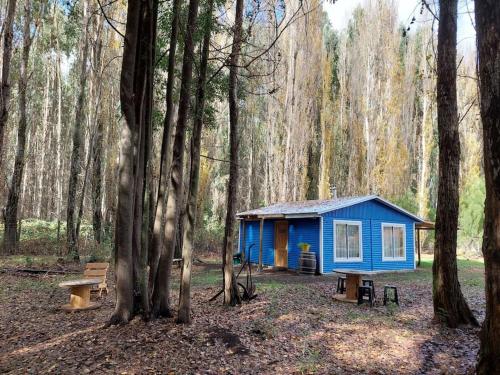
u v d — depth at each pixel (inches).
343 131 1291.8
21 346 233.1
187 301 272.4
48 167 1533.0
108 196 922.7
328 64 1213.1
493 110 151.8
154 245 293.6
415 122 1323.8
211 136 1098.7
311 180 1227.9
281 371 202.8
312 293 438.0
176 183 285.9
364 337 265.1
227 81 433.4
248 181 1370.6
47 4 744.3
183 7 365.4
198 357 214.5
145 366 200.4
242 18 355.9
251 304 359.9
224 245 357.1
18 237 786.8
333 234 685.3
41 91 1348.4
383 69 1173.7
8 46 447.5
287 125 1081.4
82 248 802.2
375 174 1126.4
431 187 1470.2
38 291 410.0
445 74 300.7
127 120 266.1
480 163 1168.8
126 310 266.2
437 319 297.9
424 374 204.1
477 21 158.9
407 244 796.6
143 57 283.1
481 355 161.3
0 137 443.8
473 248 1152.8
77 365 200.2
